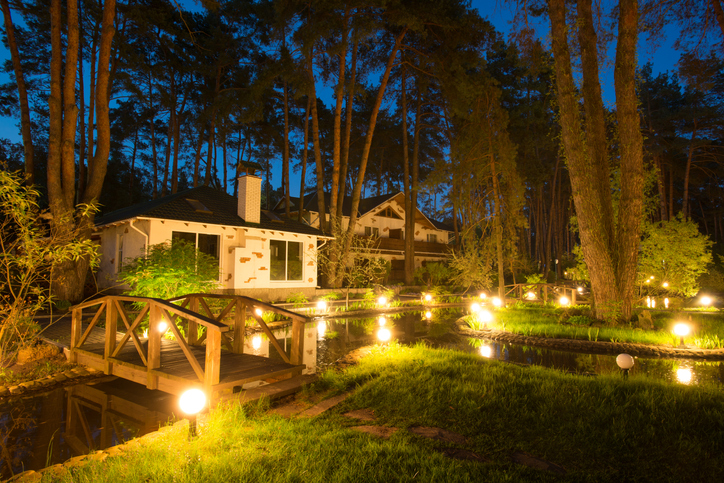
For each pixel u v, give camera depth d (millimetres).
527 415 4297
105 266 18609
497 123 21375
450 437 3908
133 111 32875
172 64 26125
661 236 17422
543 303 18859
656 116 37531
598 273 11820
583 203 11961
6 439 4242
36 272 6809
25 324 7312
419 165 40719
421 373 5879
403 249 35000
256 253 18078
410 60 26203
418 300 21391
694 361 7902
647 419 4141
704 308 16469
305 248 20359
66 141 13789
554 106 13367
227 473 3127
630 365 5688
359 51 25562
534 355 8477
